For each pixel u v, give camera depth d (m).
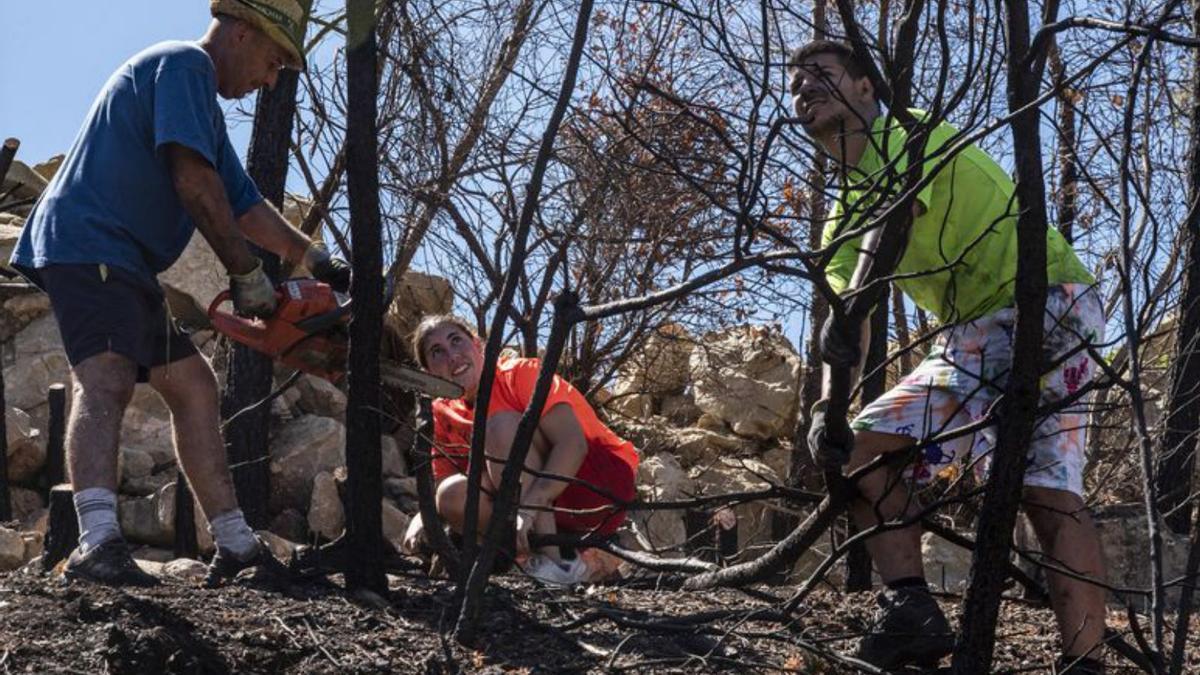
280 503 7.58
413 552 5.19
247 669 3.47
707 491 9.12
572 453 5.00
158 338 4.28
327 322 4.24
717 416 10.07
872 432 4.06
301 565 4.38
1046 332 3.90
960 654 3.49
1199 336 4.14
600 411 10.11
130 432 7.73
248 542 4.28
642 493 8.88
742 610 4.07
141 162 4.15
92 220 4.10
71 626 3.52
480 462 3.89
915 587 3.97
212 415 4.35
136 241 4.16
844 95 4.02
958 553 7.42
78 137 4.24
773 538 7.47
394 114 4.86
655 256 6.23
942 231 3.61
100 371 4.07
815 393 8.28
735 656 3.96
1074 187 5.50
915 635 3.89
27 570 4.14
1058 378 3.90
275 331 4.24
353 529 4.07
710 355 9.99
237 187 4.51
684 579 4.83
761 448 9.88
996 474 3.43
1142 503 6.59
